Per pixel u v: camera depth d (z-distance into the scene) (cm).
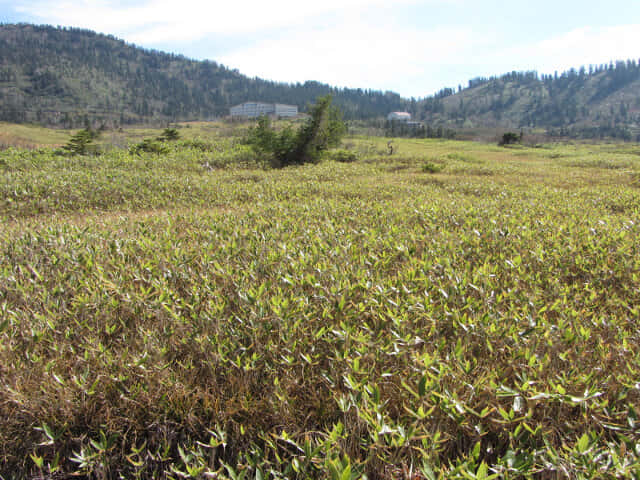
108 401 222
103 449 195
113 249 445
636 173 1466
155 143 2298
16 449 211
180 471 186
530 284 361
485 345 263
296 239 489
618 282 382
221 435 195
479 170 1728
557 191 997
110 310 304
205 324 280
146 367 240
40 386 226
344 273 357
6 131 6406
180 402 220
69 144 2339
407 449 192
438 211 661
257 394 234
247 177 1434
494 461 197
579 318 297
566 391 217
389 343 246
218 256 420
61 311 300
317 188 1068
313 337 258
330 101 2303
